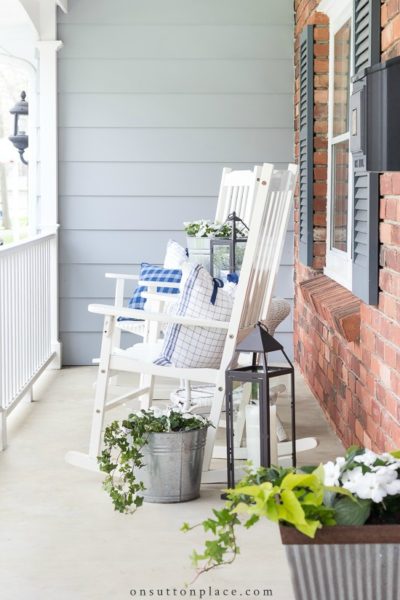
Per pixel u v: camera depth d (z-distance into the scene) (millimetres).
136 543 3535
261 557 3379
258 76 7266
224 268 5270
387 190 3559
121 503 3777
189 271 4375
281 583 3143
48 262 7043
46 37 7137
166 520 3799
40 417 5668
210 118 7285
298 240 6926
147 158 7301
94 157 7289
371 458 2008
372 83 2322
